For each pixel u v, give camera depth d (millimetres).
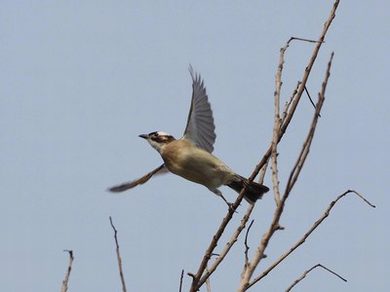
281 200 7824
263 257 8133
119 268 9812
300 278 9320
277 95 9664
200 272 9891
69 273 9859
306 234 9188
